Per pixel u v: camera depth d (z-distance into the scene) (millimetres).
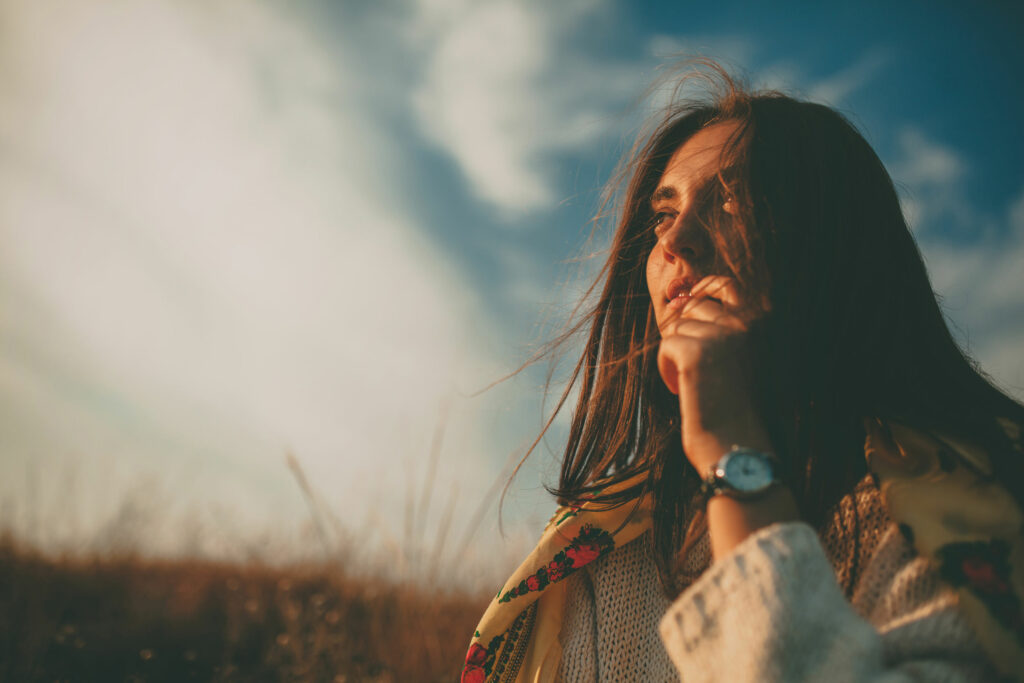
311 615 3059
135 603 3475
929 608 596
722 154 897
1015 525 595
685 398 732
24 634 2789
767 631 576
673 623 651
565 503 1082
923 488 648
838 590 604
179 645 2961
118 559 4098
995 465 647
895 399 772
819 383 774
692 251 894
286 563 3971
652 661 913
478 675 997
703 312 803
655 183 1204
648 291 1168
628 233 1199
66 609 3379
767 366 763
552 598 1040
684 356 746
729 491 674
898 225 889
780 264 802
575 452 1148
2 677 2436
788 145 874
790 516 663
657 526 965
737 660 587
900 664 582
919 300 862
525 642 1035
